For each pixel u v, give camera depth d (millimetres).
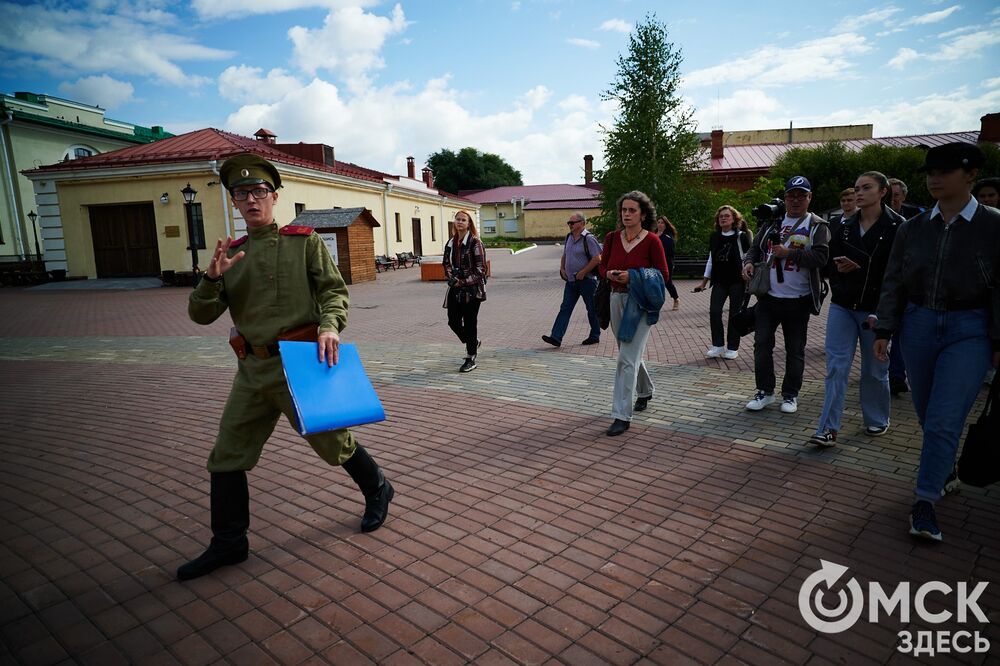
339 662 2168
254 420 2791
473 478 3838
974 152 2889
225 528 2783
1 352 9281
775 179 24047
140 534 3176
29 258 27188
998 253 2854
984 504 3354
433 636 2301
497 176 80875
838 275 4203
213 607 2514
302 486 3766
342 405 2625
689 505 3387
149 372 7457
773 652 2189
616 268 4652
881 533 3035
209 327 11539
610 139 20469
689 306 12312
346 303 2854
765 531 3076
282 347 2568
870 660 2145
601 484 3699
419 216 36156
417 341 9414
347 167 33250
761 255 5000
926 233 3092
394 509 3416
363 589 2625
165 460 4270
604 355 7820
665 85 19828
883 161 24000
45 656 2221
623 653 2191
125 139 32156
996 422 2793
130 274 22484
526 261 30922
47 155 28328
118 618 2447
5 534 3189
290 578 2725
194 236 21234
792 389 5031
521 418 5109
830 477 3730
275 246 2758
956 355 2961
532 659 2164
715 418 4961
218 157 20750
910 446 4219
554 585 2631
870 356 4316
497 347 8648
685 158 20281
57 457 4367
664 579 2662
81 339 10469
